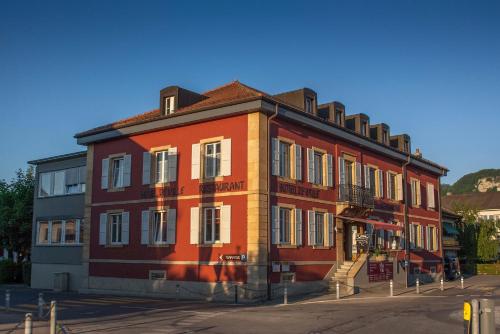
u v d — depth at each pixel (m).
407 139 38.34
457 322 14.91
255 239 22.91
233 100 24.00
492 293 27.31
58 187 34.59
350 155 30.36
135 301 23.33
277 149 24.62
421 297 24.20
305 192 26.27
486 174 174.38
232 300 23.11
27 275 36.94
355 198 29.11
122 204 28.42
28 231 39.41
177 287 23.94
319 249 26.78
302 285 25.14
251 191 23.34
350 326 14.12
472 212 57.25
